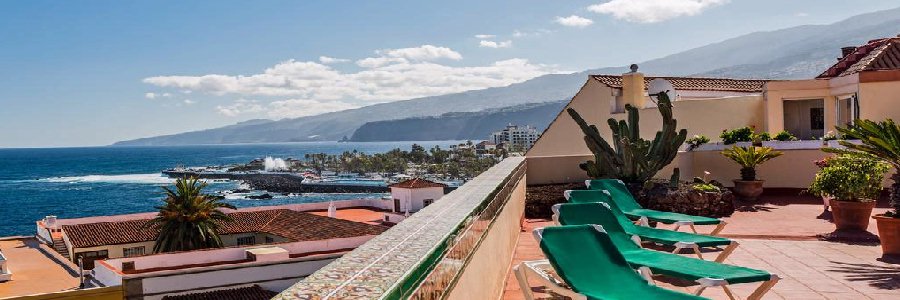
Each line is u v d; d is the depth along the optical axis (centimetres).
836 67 2281
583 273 434
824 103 1997
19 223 12812
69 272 4166
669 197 1229
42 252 4856
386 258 237
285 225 4694
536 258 798
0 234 11481
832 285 661
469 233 376
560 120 2648
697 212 1213
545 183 1449
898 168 847
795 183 1588
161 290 3119
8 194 18388
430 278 251
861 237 924
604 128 2505
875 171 964
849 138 1534
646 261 498
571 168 1457
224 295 3222
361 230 4256
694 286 654
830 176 973
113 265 3347
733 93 2586
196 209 4469
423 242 274
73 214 13875
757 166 1625
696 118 2247
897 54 1997
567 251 446
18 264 4425
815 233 993
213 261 3550
